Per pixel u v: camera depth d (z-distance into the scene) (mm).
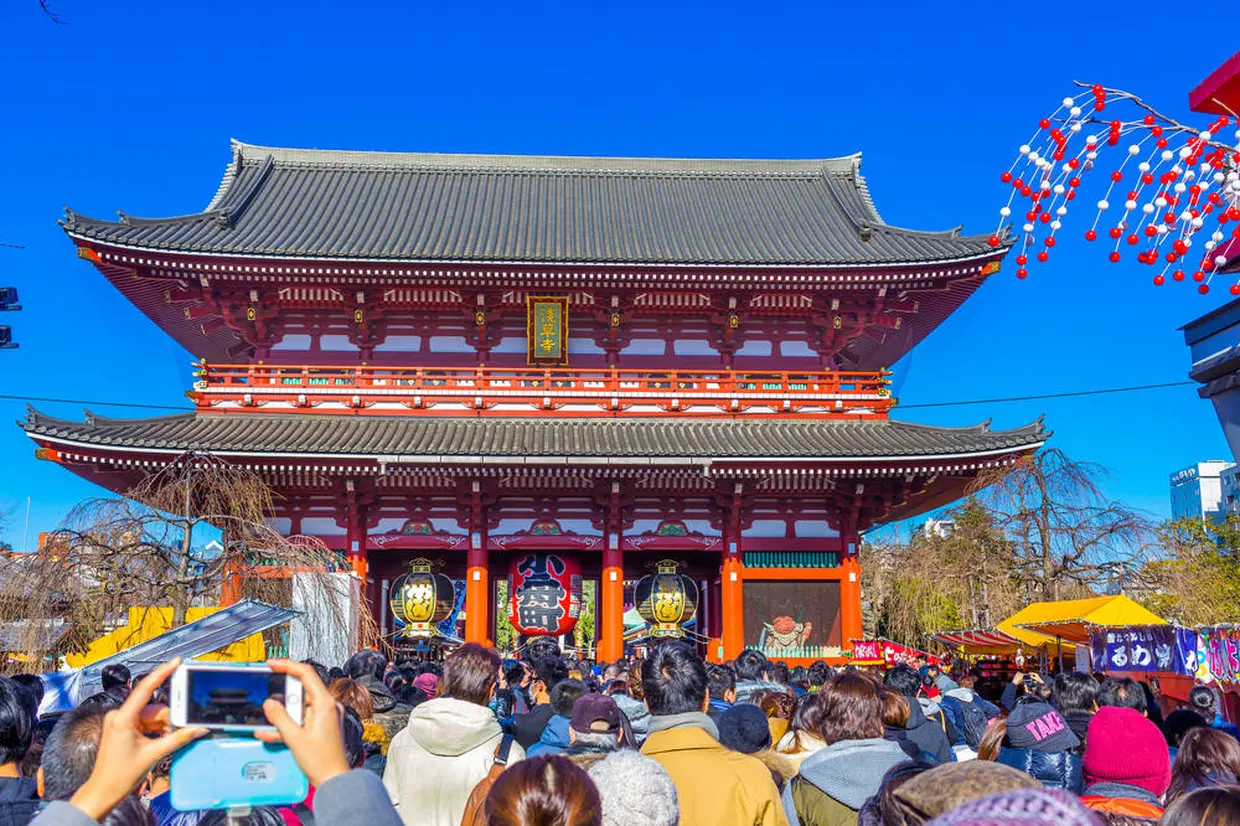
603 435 31766
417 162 45062
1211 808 3949
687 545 32062
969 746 12828
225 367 33094
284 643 27062
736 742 8070
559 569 31531
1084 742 9078
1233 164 7430
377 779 3068
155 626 20625
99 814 2881
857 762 6543
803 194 44188
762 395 33344
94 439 27188
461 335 34531
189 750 3014
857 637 31406
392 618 33156
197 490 27250
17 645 20031
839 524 32375
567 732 8875
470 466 29500
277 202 40062
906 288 33500
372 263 31438
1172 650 16469
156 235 32656
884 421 33406
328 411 32688
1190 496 109875
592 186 44625
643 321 34906
